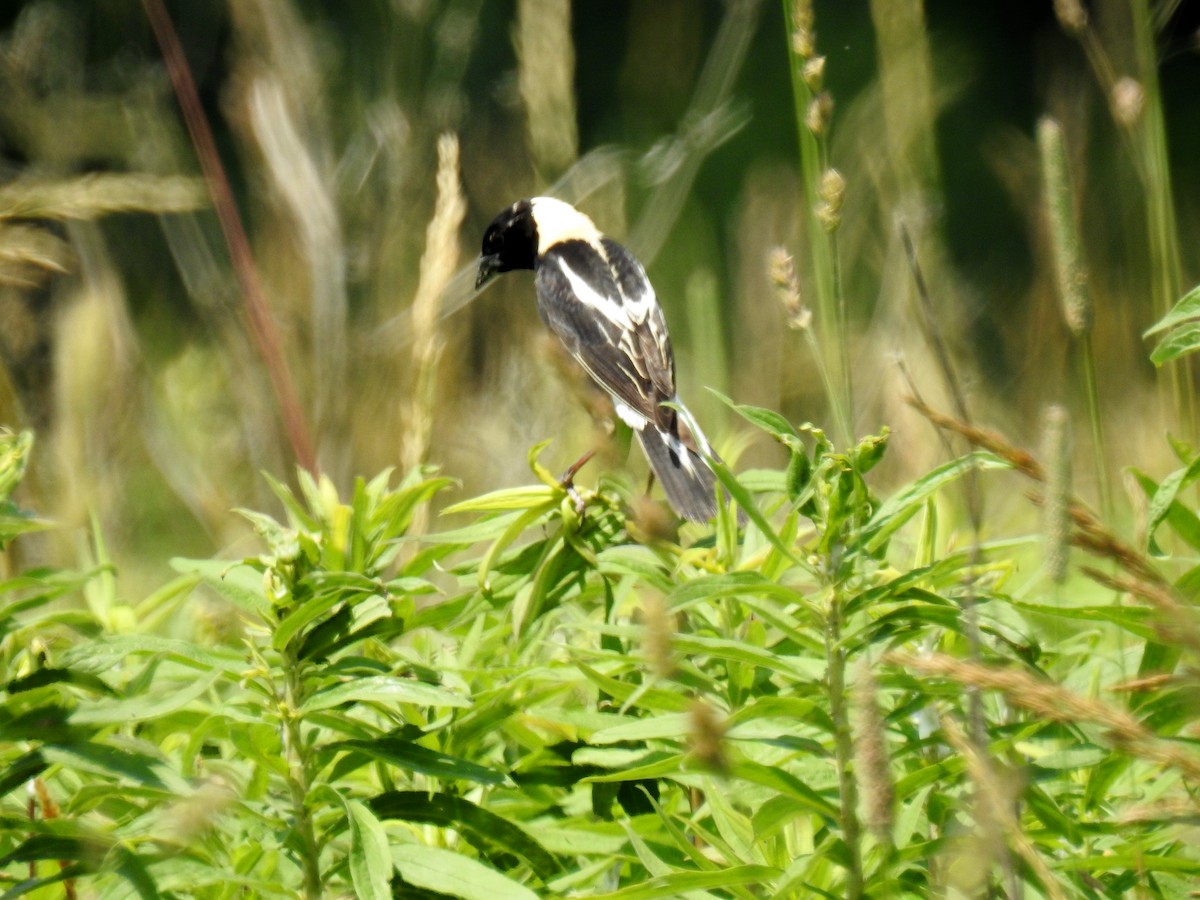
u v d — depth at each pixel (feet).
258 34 36.04
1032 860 10.45
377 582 13.26
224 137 60.34
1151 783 15.43
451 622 16.74
